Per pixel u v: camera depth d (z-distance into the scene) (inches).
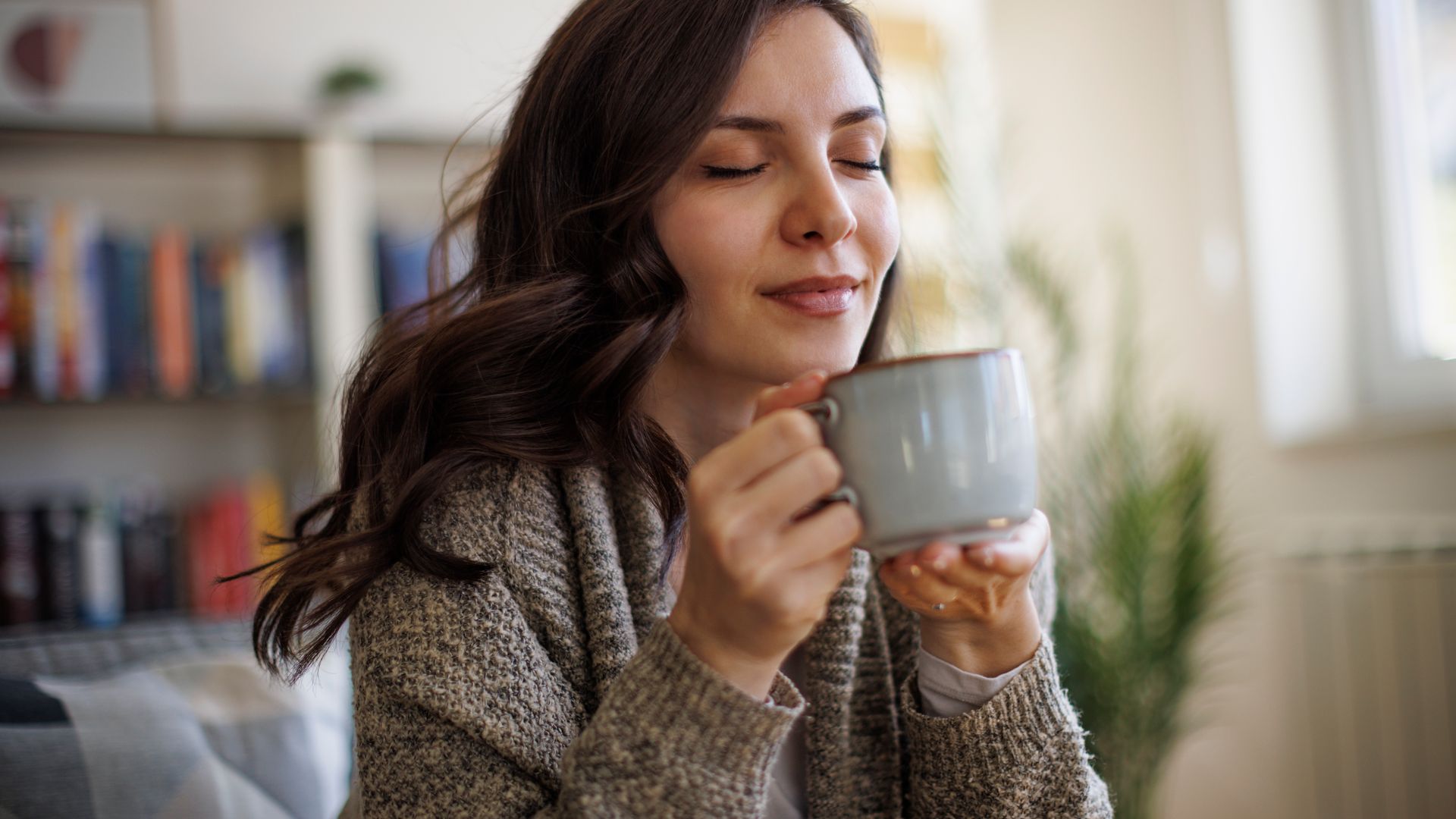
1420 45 84.2
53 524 85.6
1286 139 90.4
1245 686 92.5
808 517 23.5
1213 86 93.0
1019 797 30.8
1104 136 105.7
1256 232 89.9
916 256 96.7
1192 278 96.0
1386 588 77.9
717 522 22.8
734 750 24.1
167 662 42.7
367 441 35.4
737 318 32.3
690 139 31.7
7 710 37.7
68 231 87.7
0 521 84.4
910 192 103.9
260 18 101.2
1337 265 90.2
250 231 99.4
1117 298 104.2
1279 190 90.3
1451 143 82.0
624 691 24.8
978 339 96.5
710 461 23.3
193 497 99.3
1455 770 72.3
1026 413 23.7
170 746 39.1
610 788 24.1
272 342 92.9
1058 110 111.3
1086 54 107.4
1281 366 89.1
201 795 38.7
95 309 88.4
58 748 37.3
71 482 97.2
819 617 23.8
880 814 35.6
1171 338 98.7
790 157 31.9
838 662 33.9
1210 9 93.1
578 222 35.1
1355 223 89.6
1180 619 80.0
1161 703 81.0
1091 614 82.6
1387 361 87.4
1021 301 105.7
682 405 36.3
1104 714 79.6
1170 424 90.7
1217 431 89.5
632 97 32.6
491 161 45.8
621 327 33.3
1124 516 81.4
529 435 33.0
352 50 102.5
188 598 89.4
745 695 24.0
